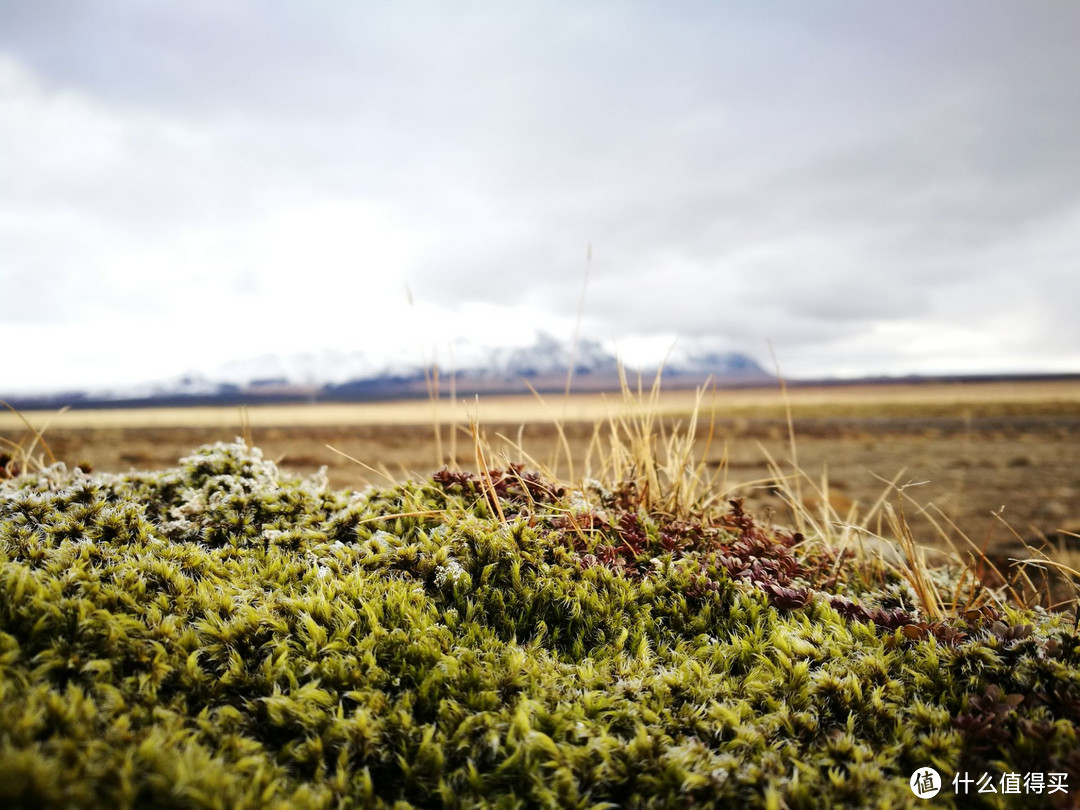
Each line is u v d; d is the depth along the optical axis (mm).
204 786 1411
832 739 1860
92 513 2506
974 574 3088
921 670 2178
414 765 1696
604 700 1978
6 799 1184
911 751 1819
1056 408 41562
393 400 192250
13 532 2279
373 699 1852
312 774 1649
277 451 17312
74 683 1676
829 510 3814
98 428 30625
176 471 3350
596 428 3799
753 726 1905
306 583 2402
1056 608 3416
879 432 23750
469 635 2207
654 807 1645
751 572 2779
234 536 2707
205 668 1915
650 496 3680
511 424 24766
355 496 3299
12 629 1795
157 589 2145
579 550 2920
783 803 1586
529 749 1731
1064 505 9156
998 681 2084
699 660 2270
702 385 3562
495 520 2857
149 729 1571
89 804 1267
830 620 2512
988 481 11797
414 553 2549
